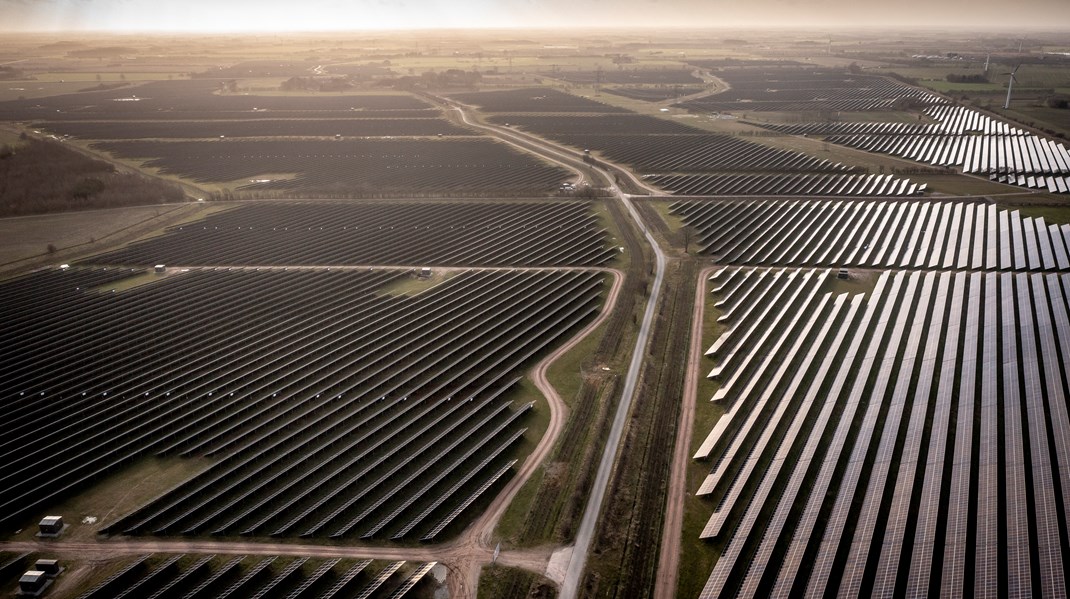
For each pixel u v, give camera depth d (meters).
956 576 54.28
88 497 69.88
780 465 69.50
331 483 71.25
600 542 61.44
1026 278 110.06
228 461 75.19
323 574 58.25
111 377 93.12
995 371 83.44
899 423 74.75
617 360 94.56
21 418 83.31
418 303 114.88
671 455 73.56
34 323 108.44
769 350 94.56
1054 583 52.50
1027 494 63.31
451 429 78.56
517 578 57.62
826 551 57.97
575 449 75.25
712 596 54.75
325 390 88.62
